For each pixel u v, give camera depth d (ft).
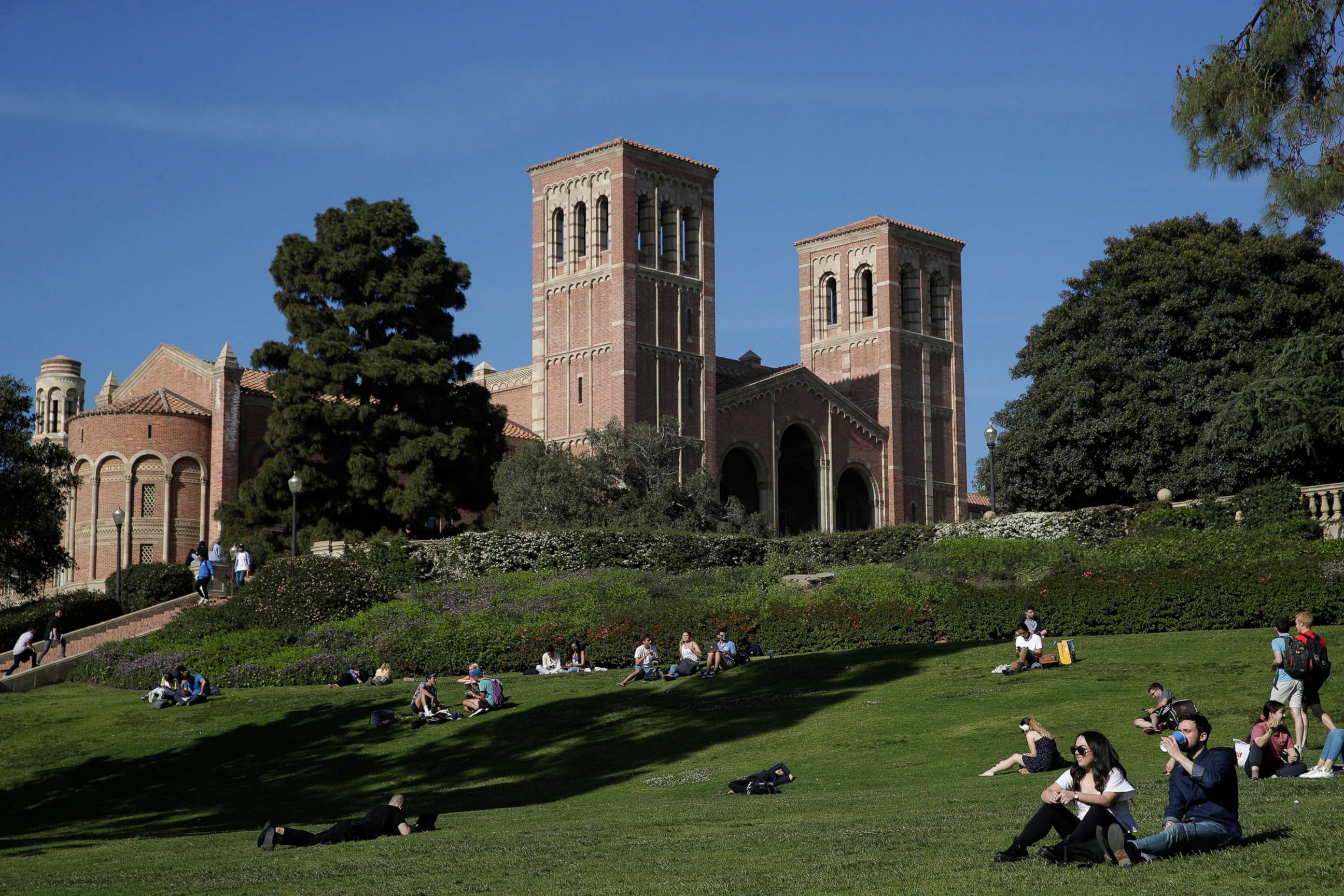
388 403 209.46
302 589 157.99
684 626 132.98
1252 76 67.46
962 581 148.97
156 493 225.15
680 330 271.49
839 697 102.42
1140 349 197.77
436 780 93.30
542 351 273.75
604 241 267.39
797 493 305.94
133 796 97.86
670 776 84.74
